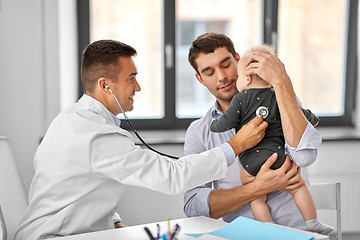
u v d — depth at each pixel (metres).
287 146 1.61
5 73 2.98
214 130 1.67
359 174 3.28
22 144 3.04
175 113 3.54
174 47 3.49
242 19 3.53
